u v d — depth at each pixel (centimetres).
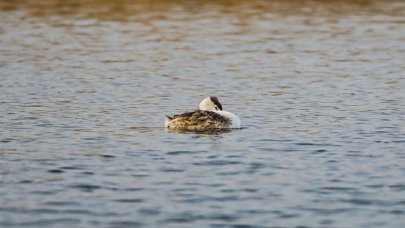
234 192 1955
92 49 4309
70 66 3834
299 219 1784
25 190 1966
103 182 2031
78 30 4903
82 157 2256
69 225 1744
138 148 2352
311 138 2480
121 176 2080
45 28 4956
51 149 2345
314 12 5575
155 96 3191
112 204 1872
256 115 2842
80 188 1983
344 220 1778
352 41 4547
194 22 5178
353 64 3894
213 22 5181
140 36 4716
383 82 3459
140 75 3634
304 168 2152
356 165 2178
